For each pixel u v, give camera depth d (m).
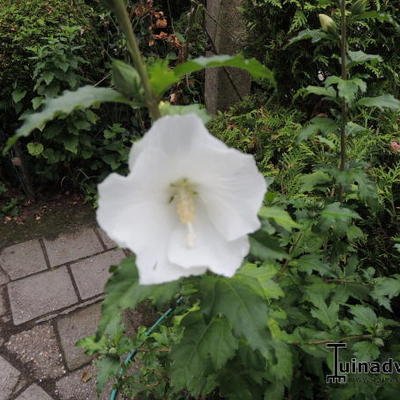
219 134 2.94
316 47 2.75
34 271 3.24
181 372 1.21
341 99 1.67
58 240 3.60
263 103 3.25
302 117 3.04
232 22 3.47
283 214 1.11
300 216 1.69
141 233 0.86
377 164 2.45
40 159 4.08
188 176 0.88
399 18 2.67
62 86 3.67
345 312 2.10
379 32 2.62
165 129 0.78
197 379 1.59
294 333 1.58
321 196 2.30
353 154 2.15
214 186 0.89
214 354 1.19
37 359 2.51
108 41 4.07
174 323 1.69
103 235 3.65
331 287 1.78
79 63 3.87
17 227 3.79
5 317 2.81
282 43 2.81
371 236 2.33
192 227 0.92
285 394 1.77
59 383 2.36
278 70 2.97
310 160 2.60
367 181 1.70
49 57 3.46
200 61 0.85
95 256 3.40
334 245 1.86
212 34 3.65
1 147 4.00
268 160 2.69
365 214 2.39
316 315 1.58
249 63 0.86
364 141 2.37
